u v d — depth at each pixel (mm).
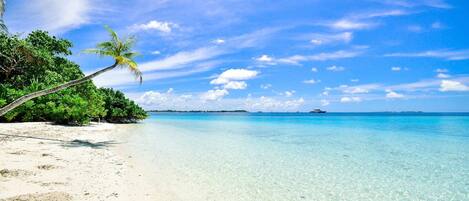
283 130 44188
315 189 11109
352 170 14570
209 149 21141
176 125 59000
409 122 77750
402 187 11672
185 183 11242
